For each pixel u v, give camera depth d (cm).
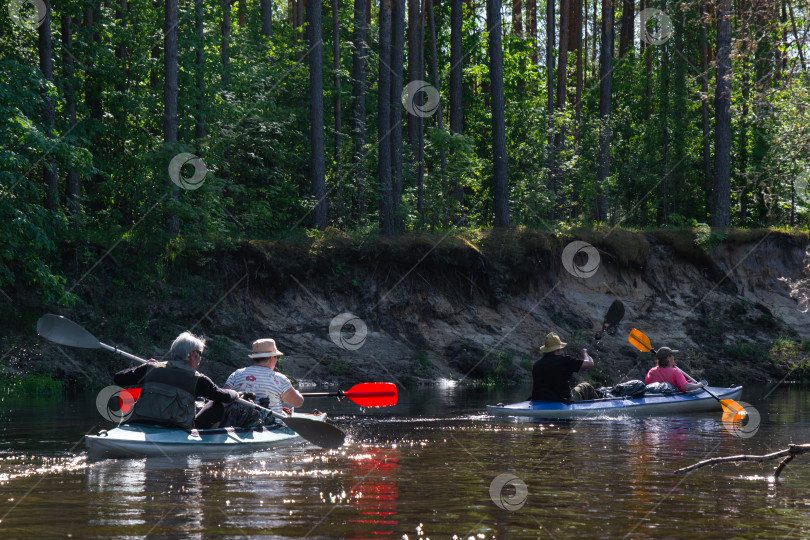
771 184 2170
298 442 1377
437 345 3603
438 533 728
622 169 4991
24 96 2697
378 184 3978
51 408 2025
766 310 4172
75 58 3438
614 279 4141
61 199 3675
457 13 4494
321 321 3525
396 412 1969
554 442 1378
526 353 3628
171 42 3256
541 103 5384
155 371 1261
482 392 2806
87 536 708
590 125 4859
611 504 854
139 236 3284
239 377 1434
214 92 3697
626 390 2080
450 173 4275
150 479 995
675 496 895
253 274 3528
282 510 818
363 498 880
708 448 1302
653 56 5403
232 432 1301
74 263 3188
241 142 4025
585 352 2009
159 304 3281
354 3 4784
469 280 3850
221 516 788
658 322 4006
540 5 6750
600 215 4612
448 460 1164
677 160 5047
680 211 5112
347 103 4681
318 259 3653
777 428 1617
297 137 4484
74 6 3328
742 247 4347
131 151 3659
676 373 2142
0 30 3131
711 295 4206
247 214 3800
